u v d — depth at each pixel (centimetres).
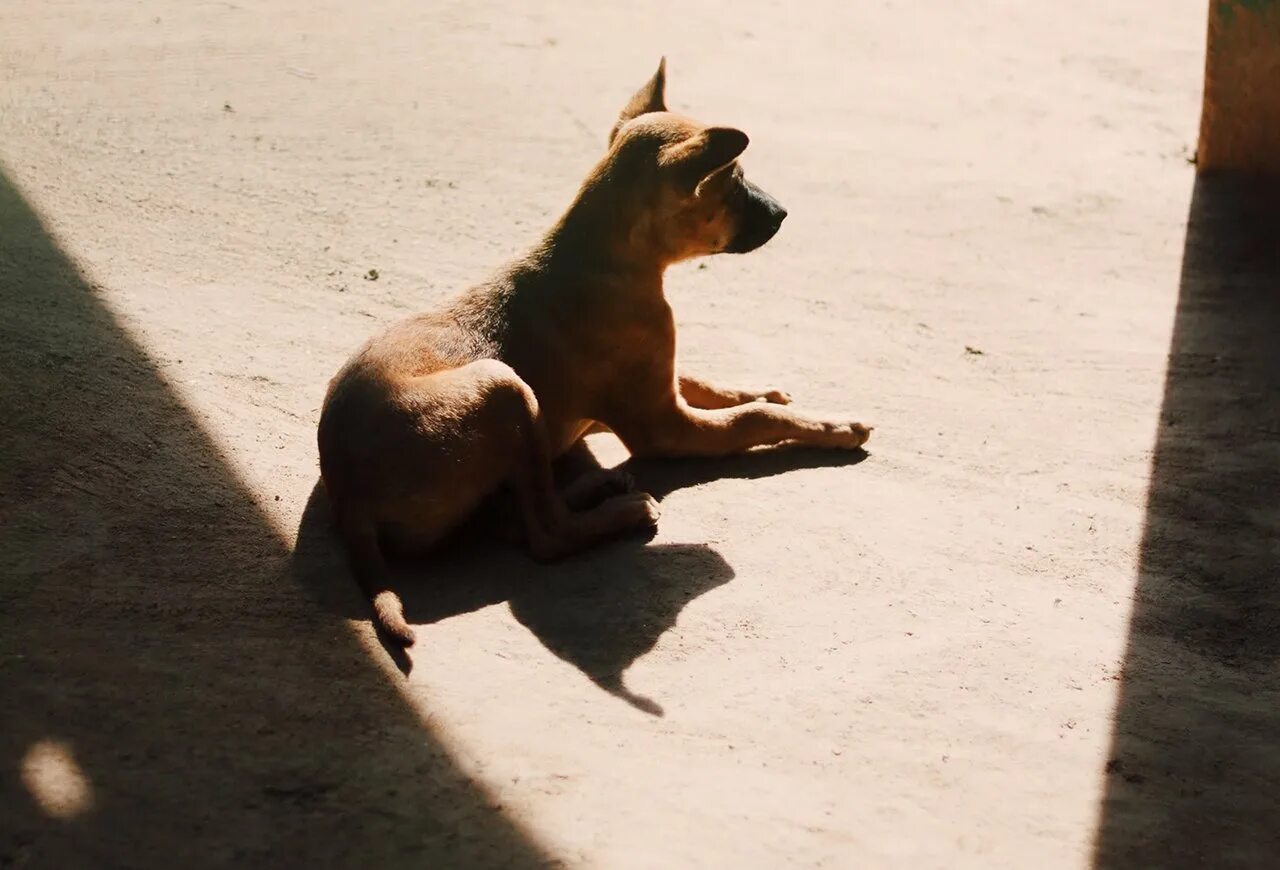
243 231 688
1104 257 738
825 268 707
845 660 418
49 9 999
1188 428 569
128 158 757
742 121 887
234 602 418
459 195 748
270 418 527
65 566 423
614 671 404
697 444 521
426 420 434
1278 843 351
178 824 326
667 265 500
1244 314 672
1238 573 474
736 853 334
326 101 866
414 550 452
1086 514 507
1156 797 367
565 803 346
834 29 1088
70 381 523
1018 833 351
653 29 1052
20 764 338
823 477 524
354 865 320
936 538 487
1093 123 929
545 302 489
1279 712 405
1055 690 410
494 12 1063
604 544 471
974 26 1118
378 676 390
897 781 367
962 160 855
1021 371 615
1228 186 831
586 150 818
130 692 370
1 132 770
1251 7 785
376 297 633
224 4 1041
